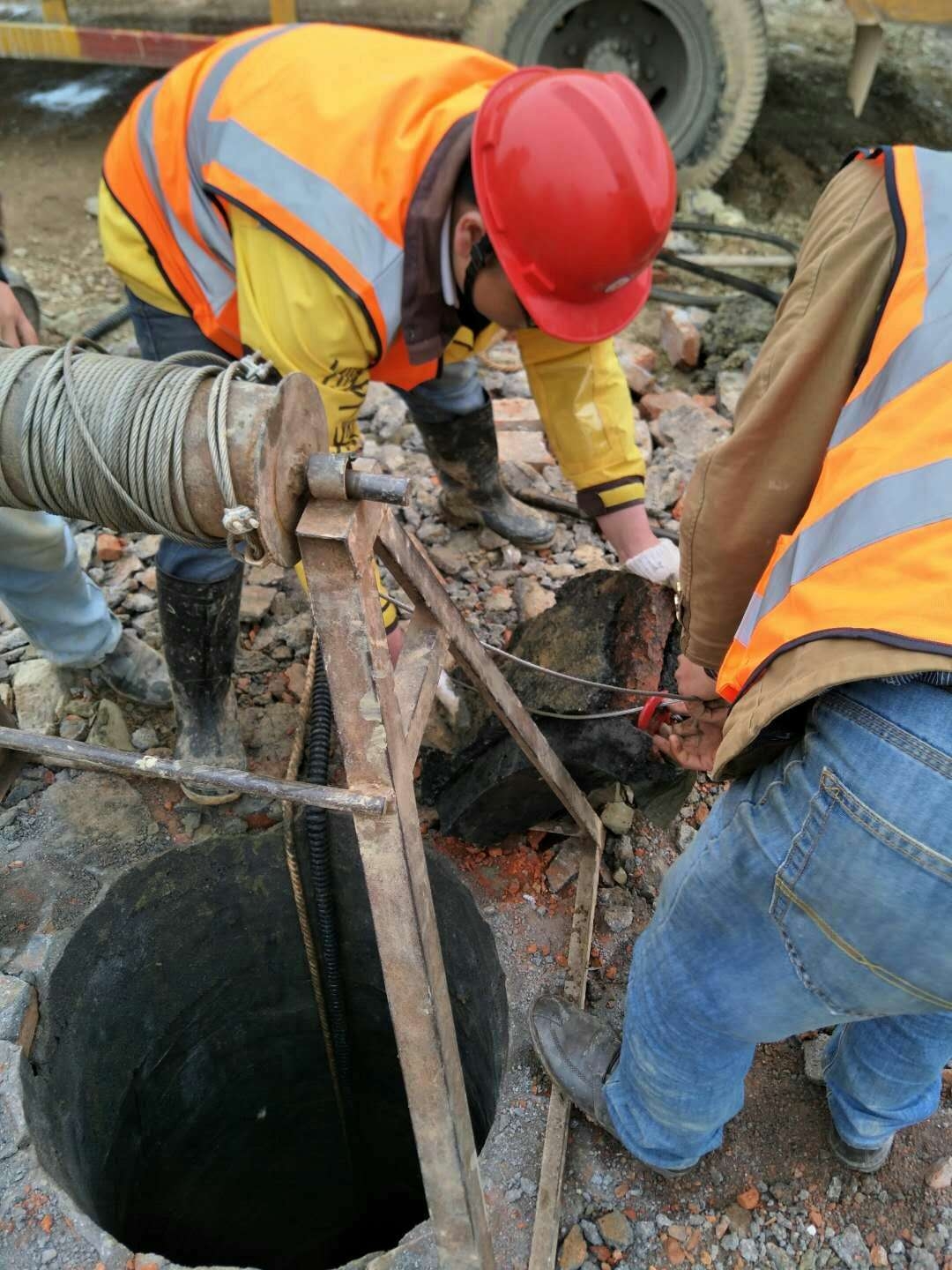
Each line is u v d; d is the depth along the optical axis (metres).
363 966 2.50
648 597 1.95
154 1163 2.47
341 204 1.53
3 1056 1.80
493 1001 2.04
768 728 1.16
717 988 1.24
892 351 1.03
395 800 1.19
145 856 2.13
